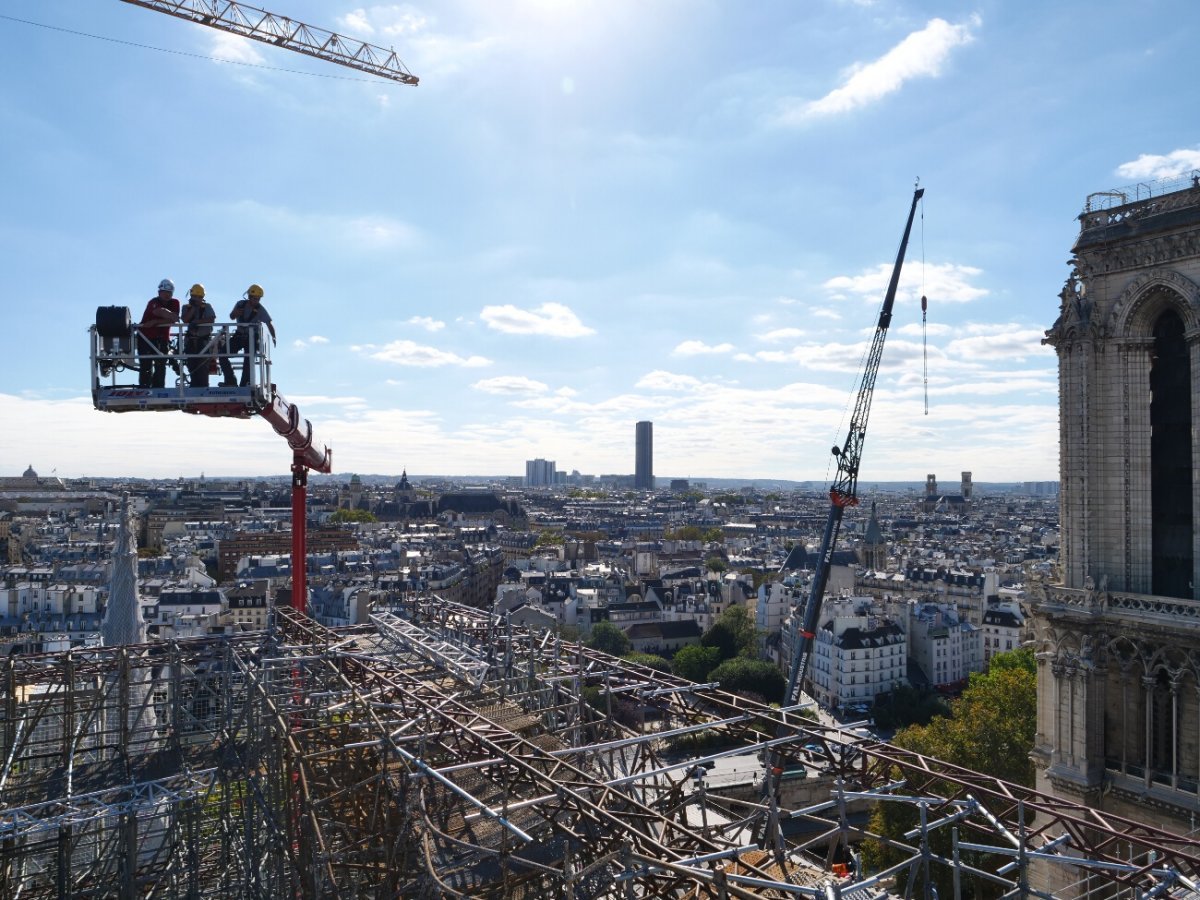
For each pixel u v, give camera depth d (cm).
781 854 4597
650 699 6394
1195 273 7562
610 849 3859
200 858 7762
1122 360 8044
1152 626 7525
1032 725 11275
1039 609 8306
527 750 4794
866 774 5038
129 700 8425
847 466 19112
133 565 9231
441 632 9069
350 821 5491
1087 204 8519
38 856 7794
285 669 7281
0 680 7931
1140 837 4072
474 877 4225
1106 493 8106
